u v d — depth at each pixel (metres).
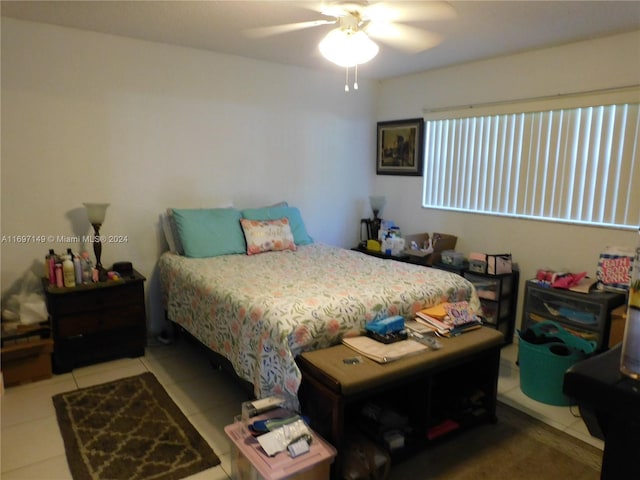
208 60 3.65
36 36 2.95
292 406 1.99
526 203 3.58
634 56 2.89
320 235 4.60
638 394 0.60
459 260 3.74
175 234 3.53
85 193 3.26
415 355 2.12
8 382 2.76
